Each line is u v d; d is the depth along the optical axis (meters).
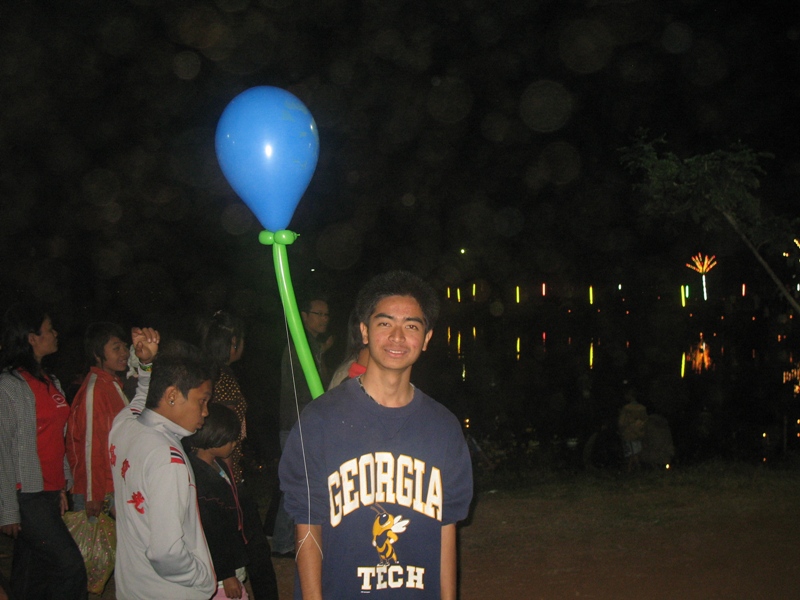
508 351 19.92
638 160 7.93
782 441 12.52
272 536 5.72
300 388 5.67
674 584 5.25
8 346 4.29
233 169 2.85
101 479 4.52
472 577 5.48
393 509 2.55
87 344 4.63
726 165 7.55
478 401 17.30
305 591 2.50
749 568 5.52
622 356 18.50
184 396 3.15
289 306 2.86
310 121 2.92
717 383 15.60
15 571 4.27
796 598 5.00
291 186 2.85
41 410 4.25
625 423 10.81
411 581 2.54
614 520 6.71
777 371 14.20
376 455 2.57
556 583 5.32
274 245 2.89
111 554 4.54
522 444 12.07
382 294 2.63
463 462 2.68
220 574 3.74
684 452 12.59
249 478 8.86
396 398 2.63
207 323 4.50
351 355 4.03
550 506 7.22
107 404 4.57
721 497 7.39
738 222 7.93
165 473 2.96
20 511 4.14
